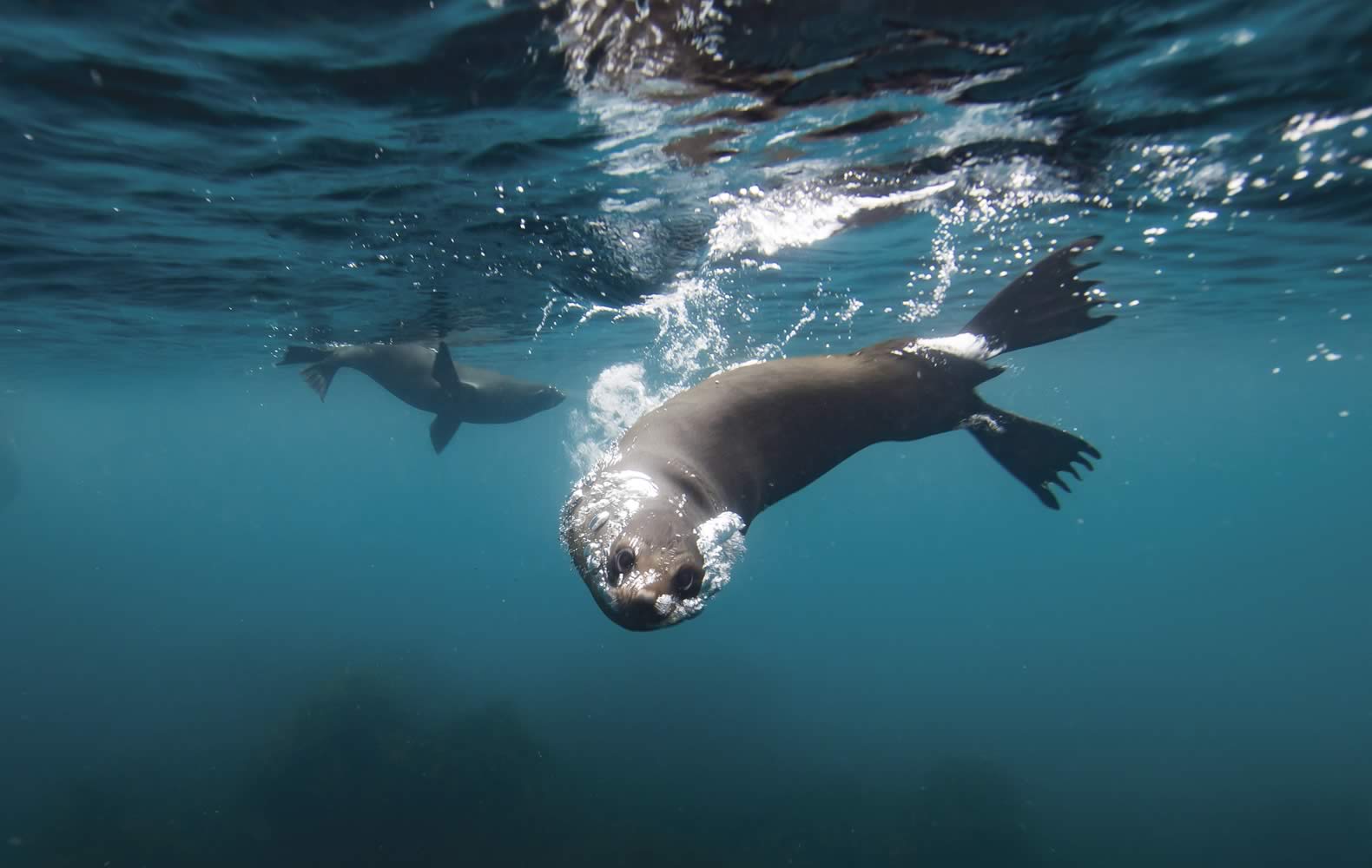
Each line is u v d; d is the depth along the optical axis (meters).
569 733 24.50
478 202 8.42
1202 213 10.19
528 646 40.12
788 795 20.33
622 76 5.32
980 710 31.95
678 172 7.59
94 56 5.03
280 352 21.36
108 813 18.20
